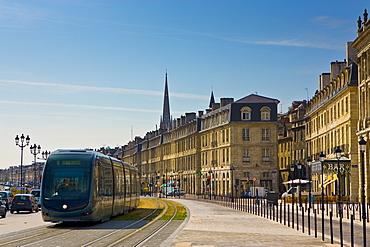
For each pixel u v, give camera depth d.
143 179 172.00
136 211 47.97
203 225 31.30
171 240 22.39
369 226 31.80
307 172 88.12
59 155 32.06
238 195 98.25
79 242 21.66
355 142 61.44
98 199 32.06
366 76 53.12
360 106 55.19
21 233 26.36
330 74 76.81
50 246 20.14
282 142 105.19
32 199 53.78
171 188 116.12
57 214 30.61
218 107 113.56
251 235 24.92
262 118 99.44
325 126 77.06
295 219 37.22
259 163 98.94
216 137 107.69
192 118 132.12
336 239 23.45
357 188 60.28
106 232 26.55
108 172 35.84
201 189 116.56
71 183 31.16
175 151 137.25
